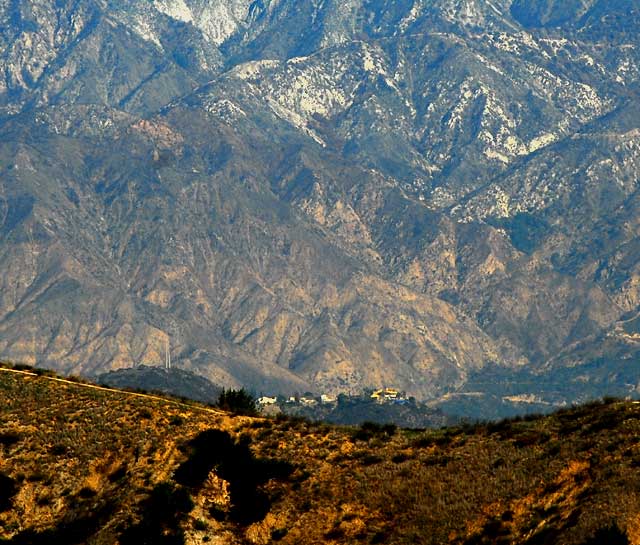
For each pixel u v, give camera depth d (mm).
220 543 141500
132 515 144125
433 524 136625
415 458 150750
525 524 131375
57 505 150000
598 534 119688
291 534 141375
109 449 156750
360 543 137625
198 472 149875
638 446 137000
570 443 143375
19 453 156500
